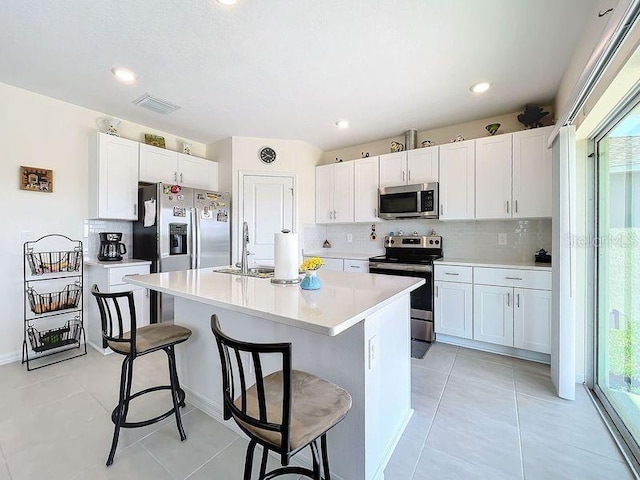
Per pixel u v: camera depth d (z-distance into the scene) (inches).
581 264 87.8
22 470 57.2
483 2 65.4
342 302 52.8
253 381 67.5
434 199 131.7
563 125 80.4
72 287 117.7
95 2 65.3
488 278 112.7
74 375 94.8
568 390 81.4
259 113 126.1
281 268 72.8
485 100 113.3
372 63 89.0
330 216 166.6
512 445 64.5
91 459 60.4
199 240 138.5
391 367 64.4
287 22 71.9
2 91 102.2
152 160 135.1
